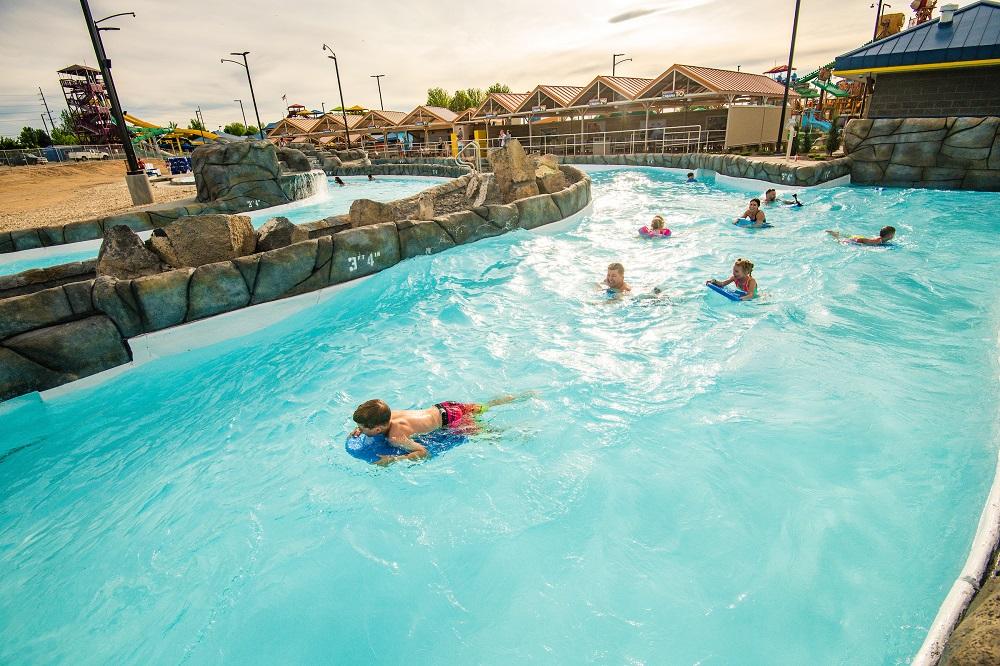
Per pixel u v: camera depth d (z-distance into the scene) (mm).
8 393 5469
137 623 3195
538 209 11656
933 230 10539
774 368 5352
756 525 3488
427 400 5305
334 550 3588
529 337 6551
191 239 7402
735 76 27859
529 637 2920
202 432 5152
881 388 4840
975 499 3432
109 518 4090
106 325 6082
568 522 3658
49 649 3066
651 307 7098
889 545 3219
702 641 2791
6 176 31078
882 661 2561
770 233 11008
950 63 15062
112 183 28625
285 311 7500
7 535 3951
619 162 27828
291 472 4406
